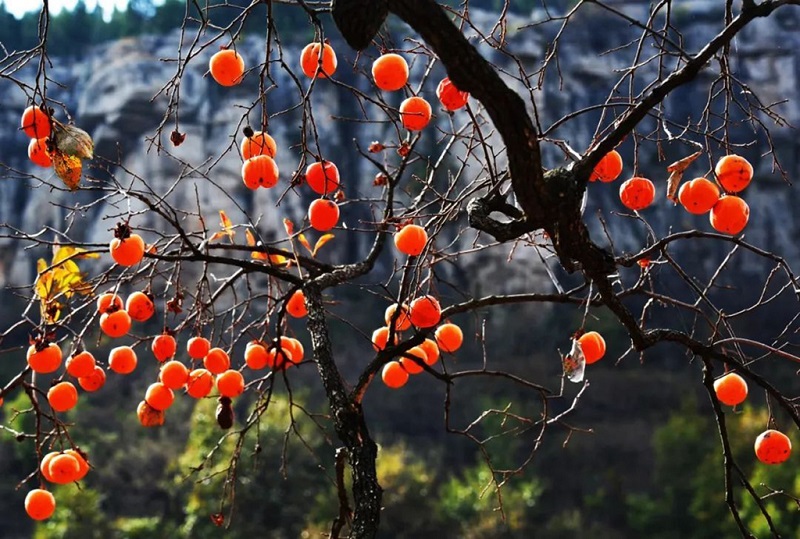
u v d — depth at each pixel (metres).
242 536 22.00
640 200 2.92
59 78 49.94
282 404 24.50
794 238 42.62
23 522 29.36
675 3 44.94
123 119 47.44
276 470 22.61
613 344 37.91
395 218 3.20
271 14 2.71
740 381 3.03
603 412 36.56
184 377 3.33
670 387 36.94
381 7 2.11
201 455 22.33
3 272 41.56
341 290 37.06
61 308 3.23
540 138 2.93
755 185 43.72
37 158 2.96
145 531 24.25
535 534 26.28
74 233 26.12
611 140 2.36
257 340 3.54
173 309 3.39
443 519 25.38
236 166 42.41
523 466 3.26
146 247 3.32
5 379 32.66
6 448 28.50
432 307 3.02
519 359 38.31
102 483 29.41
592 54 42.88
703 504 22.92
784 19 45.81
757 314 37.47
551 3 45.56
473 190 3.23
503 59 24.91
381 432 35.81
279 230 39.84
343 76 40.31
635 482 32.25
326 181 3.16
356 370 35.44
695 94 38.25
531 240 3.30
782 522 18.69
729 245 39.72
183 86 46.28
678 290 37.84
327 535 2.79
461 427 35.66
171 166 43.75
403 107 2.97
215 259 3.09
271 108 41.50
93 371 3.20
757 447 2.91
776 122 3.02
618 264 2.79
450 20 2.05
